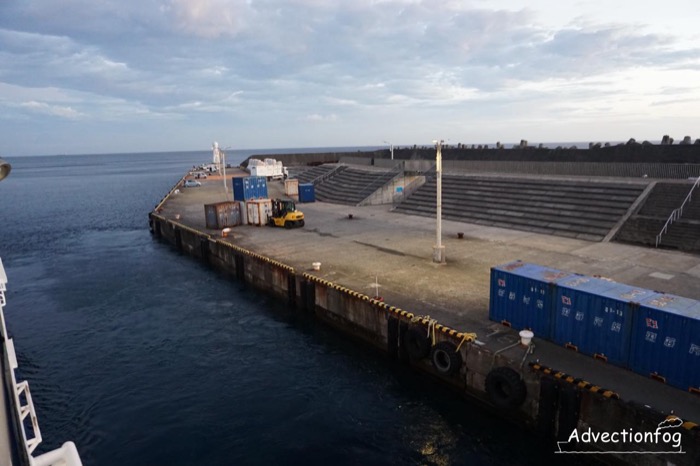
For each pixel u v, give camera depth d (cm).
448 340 2053
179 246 5184
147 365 2392
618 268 2853
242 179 5994
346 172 8144
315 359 2430
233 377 2252
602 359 1759
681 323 1523
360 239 4053
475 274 2889
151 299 3459
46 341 2720
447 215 4991
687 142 5084
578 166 4853
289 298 3158
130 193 12538
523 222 4291
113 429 1848
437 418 1884
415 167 6844
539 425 1703
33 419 799
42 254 5112
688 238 3284
